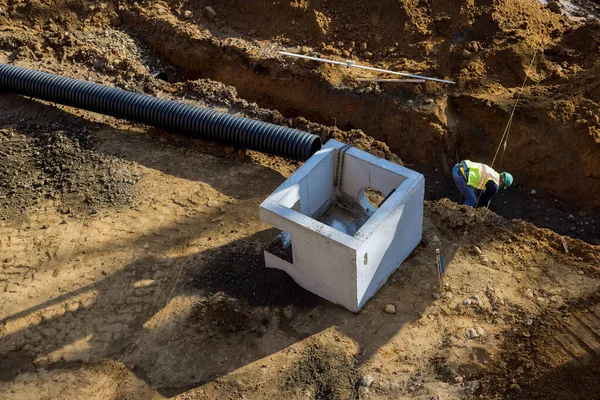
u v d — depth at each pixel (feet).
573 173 34.22
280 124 35.83
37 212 30.78
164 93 38.88
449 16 40.40
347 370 23.56
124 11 45.60
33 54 41.78
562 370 22.53
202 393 23.07
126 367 24.08
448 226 28.99
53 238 29.30
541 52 38.14
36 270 27.86
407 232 26.16
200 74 43.60
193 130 34.27
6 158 33.71
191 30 43.37
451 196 35.37
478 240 28.32
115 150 34.47
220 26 44.27
